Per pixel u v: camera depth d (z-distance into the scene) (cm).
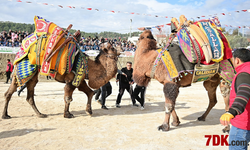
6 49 2014
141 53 520
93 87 600
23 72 543
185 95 1119
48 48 525
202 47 450
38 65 543
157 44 558
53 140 402
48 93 1108
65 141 398
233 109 202
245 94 206
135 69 523
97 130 473
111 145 382
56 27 564
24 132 449
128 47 2986
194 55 444
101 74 593
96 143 391
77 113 651
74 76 568
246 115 229
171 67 460
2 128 475
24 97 923
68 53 543
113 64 598
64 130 468
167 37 563
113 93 1179
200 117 579
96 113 659
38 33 549
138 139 416
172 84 469
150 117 611
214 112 687
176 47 483
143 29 566
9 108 691
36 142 390
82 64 570
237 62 243
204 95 1120
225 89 487
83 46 2461
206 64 459
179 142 403
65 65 538
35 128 479
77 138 416
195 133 461
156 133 457
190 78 478
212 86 547
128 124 528
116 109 734
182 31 480
